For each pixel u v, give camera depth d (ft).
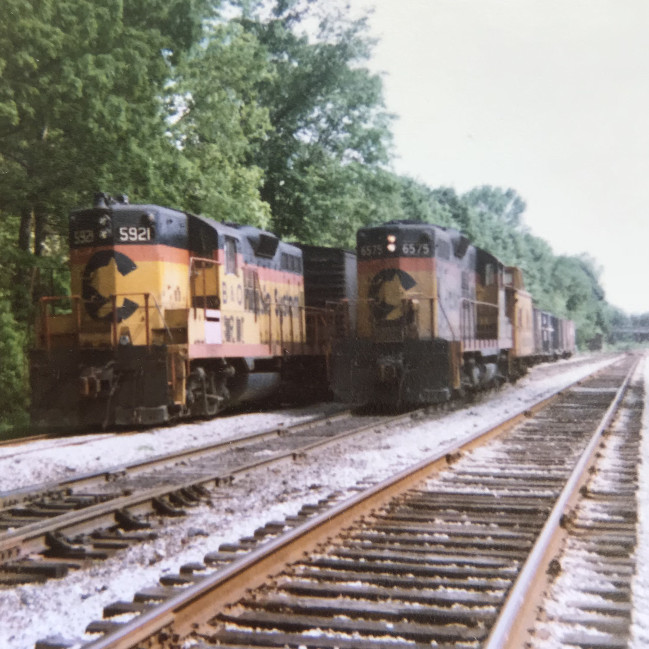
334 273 65.51
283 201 108.37
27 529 20.10
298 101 108.47
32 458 34.96
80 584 17.03
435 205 180.75
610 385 83.61
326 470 30.60
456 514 22.49
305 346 62.69
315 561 17.25
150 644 12.30
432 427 45.70
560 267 295.07
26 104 54.70
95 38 57.62
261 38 108.78
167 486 26.23
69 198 60.18
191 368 47.62
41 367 46.11
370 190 112.37
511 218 286.46
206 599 14.05
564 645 12.76
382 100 110.93
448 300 58.80
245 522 22.16
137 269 45.57
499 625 12.40
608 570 16.78
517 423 46.32
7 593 16.48
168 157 65.51
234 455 35.27
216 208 75.15
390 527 20.80
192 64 79.71
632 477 28.12
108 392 44.68
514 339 83.25
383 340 56.13
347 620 13.82
